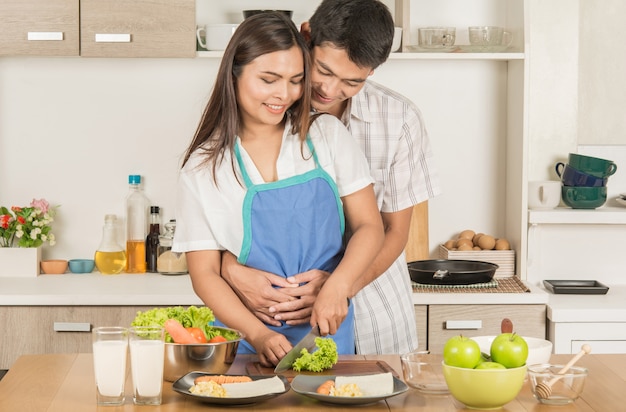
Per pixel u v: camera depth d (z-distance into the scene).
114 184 3.88
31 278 3.63
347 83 2.18
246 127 2.17
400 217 2.62
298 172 2.17
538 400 1.76
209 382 1.75
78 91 3.84
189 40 3.52
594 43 3.92
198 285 2.16
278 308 2.13
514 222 3.75
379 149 2.57
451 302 3.34
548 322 3.38
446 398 1.78
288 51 2.04
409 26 3.63
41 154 3.86
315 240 2.18
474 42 3.62
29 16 3.49
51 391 1.80
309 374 1.92
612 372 1.95
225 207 2.15
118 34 3.51
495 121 3.88
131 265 3.77
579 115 3.94
